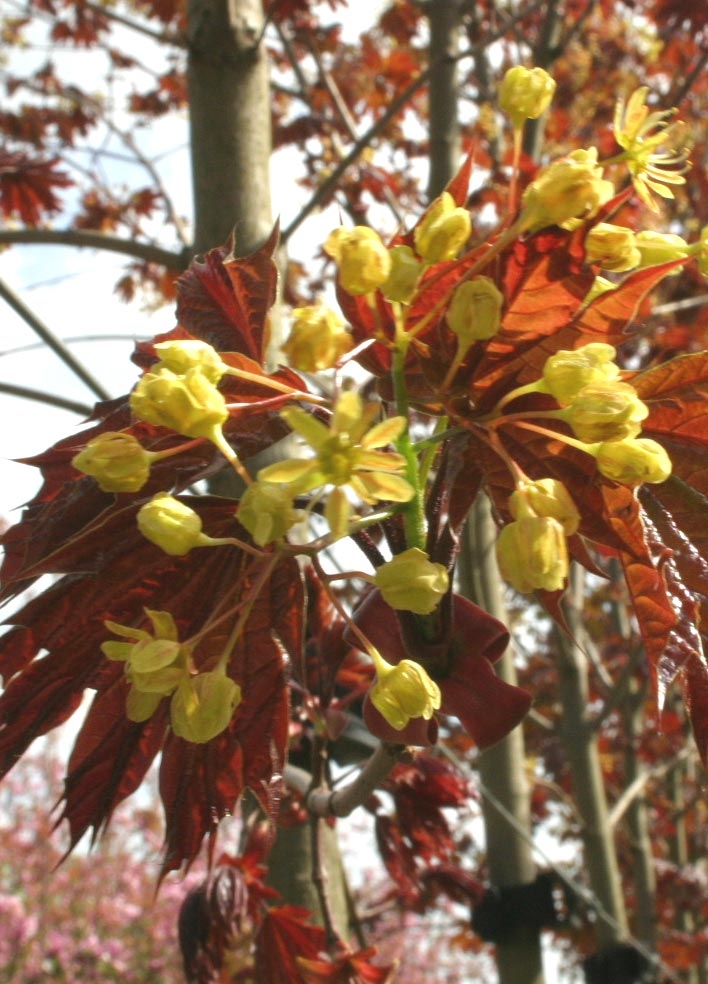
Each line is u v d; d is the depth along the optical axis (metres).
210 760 0.12
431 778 0.30
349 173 0.53
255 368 0.11
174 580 0.12
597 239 0.10
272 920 0.25
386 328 0.11
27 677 0.12
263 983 0.25
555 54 0.49
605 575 0.11
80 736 0.12
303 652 0.12
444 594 0.11
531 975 0.42
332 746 0.25
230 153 0.27
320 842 0.23
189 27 0.28
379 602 0.12
